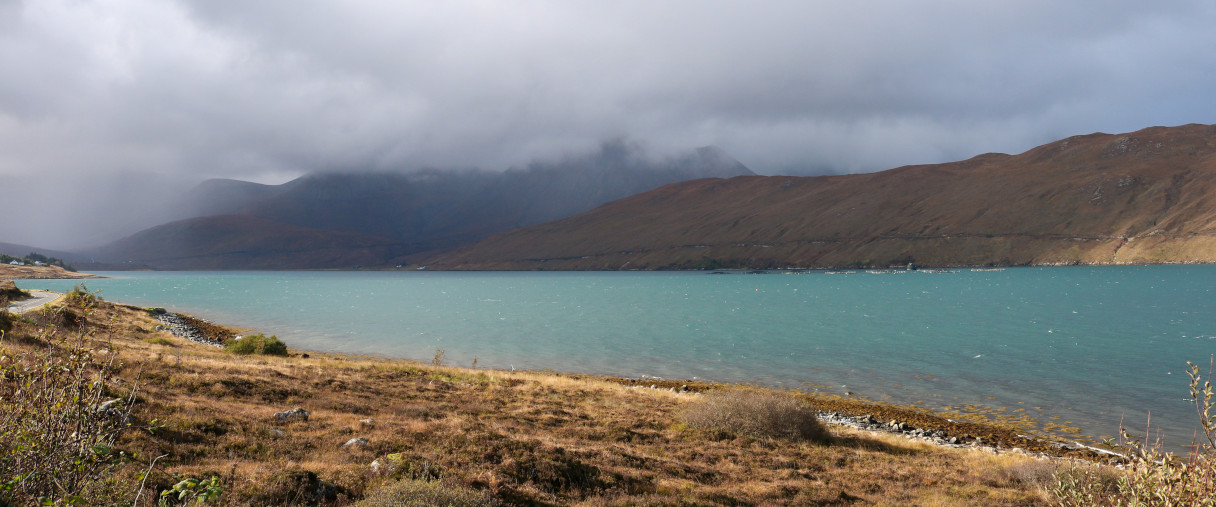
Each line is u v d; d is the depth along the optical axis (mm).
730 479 16109
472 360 50500
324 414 18359
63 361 5730
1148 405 31828
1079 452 24156
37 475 5270
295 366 29281
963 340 59625
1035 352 51156
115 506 6922
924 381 39656
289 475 11453
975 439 26250
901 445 22312
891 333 66250
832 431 23922
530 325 79125
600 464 15648
